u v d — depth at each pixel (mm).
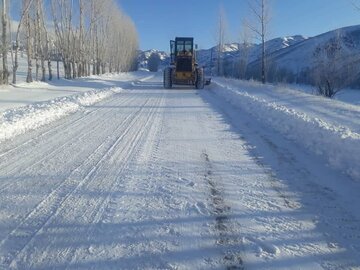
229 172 6762
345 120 12359
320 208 5172
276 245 4184
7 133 9680
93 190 5797
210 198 5504
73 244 4172
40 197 5480
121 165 7141
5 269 3682
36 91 22156
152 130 10742
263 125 11711
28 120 11336
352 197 5566
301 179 6375
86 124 11672
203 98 20953
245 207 5188
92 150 8289
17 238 4285
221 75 64375
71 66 40281
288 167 7082
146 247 4121
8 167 6914
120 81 40312
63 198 5457
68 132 10344
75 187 5914
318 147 8266
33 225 4602
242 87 30031
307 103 17578
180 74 29375
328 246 4172
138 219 4797
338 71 28094
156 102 18438
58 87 26516
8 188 5820
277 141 9352
